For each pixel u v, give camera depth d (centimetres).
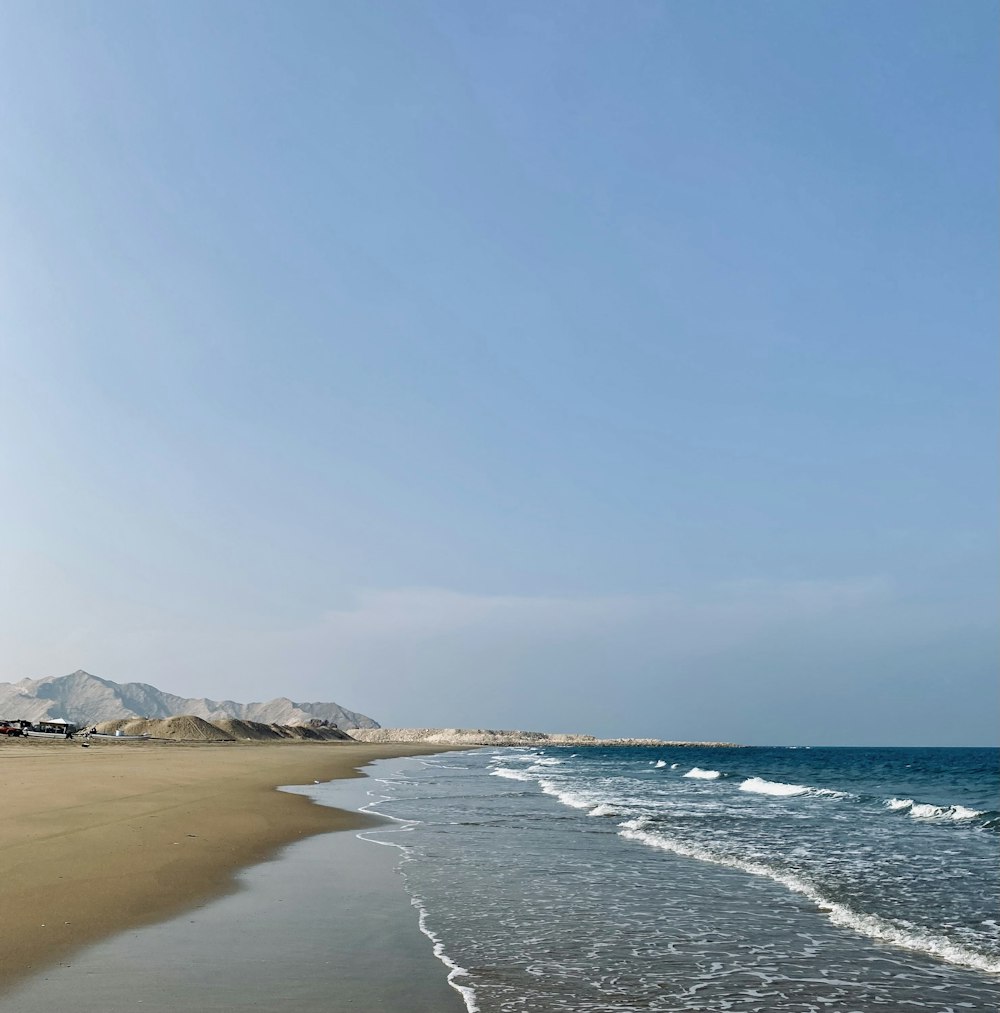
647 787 4753
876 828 2744
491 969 1012
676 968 1045
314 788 3762
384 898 1402
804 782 6222
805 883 1641
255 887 1445
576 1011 876
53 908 1195
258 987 898
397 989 914
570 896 1468
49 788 2678
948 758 14138
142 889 1347
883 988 982
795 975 1026
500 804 3209
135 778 3297
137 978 910
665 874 1712
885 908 1427
